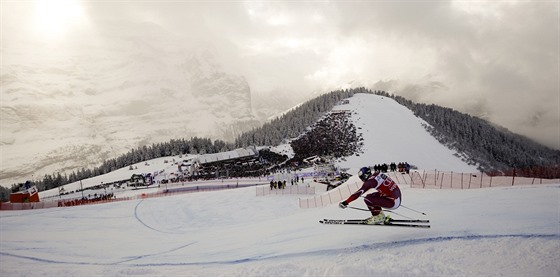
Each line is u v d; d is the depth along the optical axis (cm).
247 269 871
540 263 688
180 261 1149
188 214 3959
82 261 1434
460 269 695
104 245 1927
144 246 1780
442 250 814
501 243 816
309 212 2166
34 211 4362
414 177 3142
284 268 830
